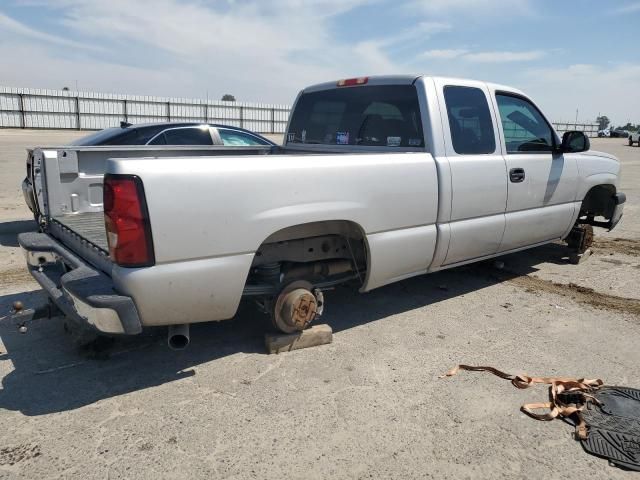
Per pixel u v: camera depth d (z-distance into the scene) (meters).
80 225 3.97
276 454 2.61
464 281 5.48
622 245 7.34
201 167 2.89
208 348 3.76
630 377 3.47
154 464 2.51
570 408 2.99
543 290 5.23
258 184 3.09
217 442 2.69
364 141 4.62
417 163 3.92
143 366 3.48
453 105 4.29
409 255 4.02
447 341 3.96
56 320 4.22
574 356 3.76
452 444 2.72
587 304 4.84
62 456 2.56
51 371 3.40
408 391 3.23
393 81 4.39
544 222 5.25
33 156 4.65
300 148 5.30
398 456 2.62
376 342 3.92
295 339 3.73
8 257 6.02
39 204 4.62
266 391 3.19
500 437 2.80
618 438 2.78
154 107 45.91
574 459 2.63
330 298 4.88
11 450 2.59
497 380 3.39
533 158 4.95
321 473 2.48
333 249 3.86
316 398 3.12
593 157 5.86
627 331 4.22
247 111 50.28
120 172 2.69
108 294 2.81
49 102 41.72
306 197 3.31
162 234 2.79
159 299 2.86
